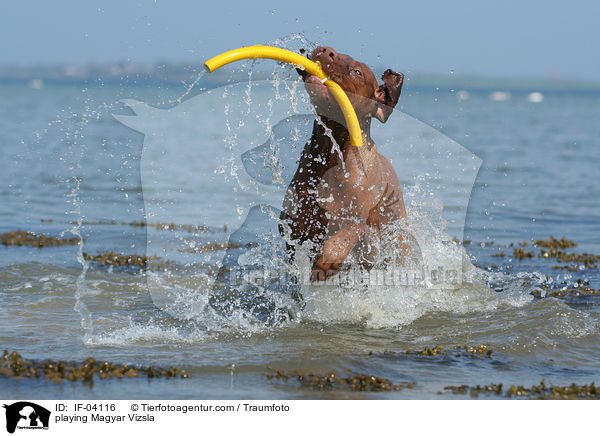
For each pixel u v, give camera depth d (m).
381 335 15.54
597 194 39.00
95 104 48.00
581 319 16.45
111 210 32.69
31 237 26.53
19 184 38.97
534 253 25.20
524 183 42.50
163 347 14.41
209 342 14.82
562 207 35.22
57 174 42.34
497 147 63.19
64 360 13.42
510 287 19.92
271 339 15.07
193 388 12.25
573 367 13.85
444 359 14.02
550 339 15.20
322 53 15.52
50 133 64.88
